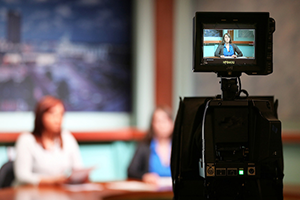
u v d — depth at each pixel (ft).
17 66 12.30
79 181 7.53
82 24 12.89
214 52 3.65
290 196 6.45
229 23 3.65
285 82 11.85
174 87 12.75
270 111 3.56
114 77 13.23
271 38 3.70
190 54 12.84
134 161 9.61
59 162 8.68
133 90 13.30
